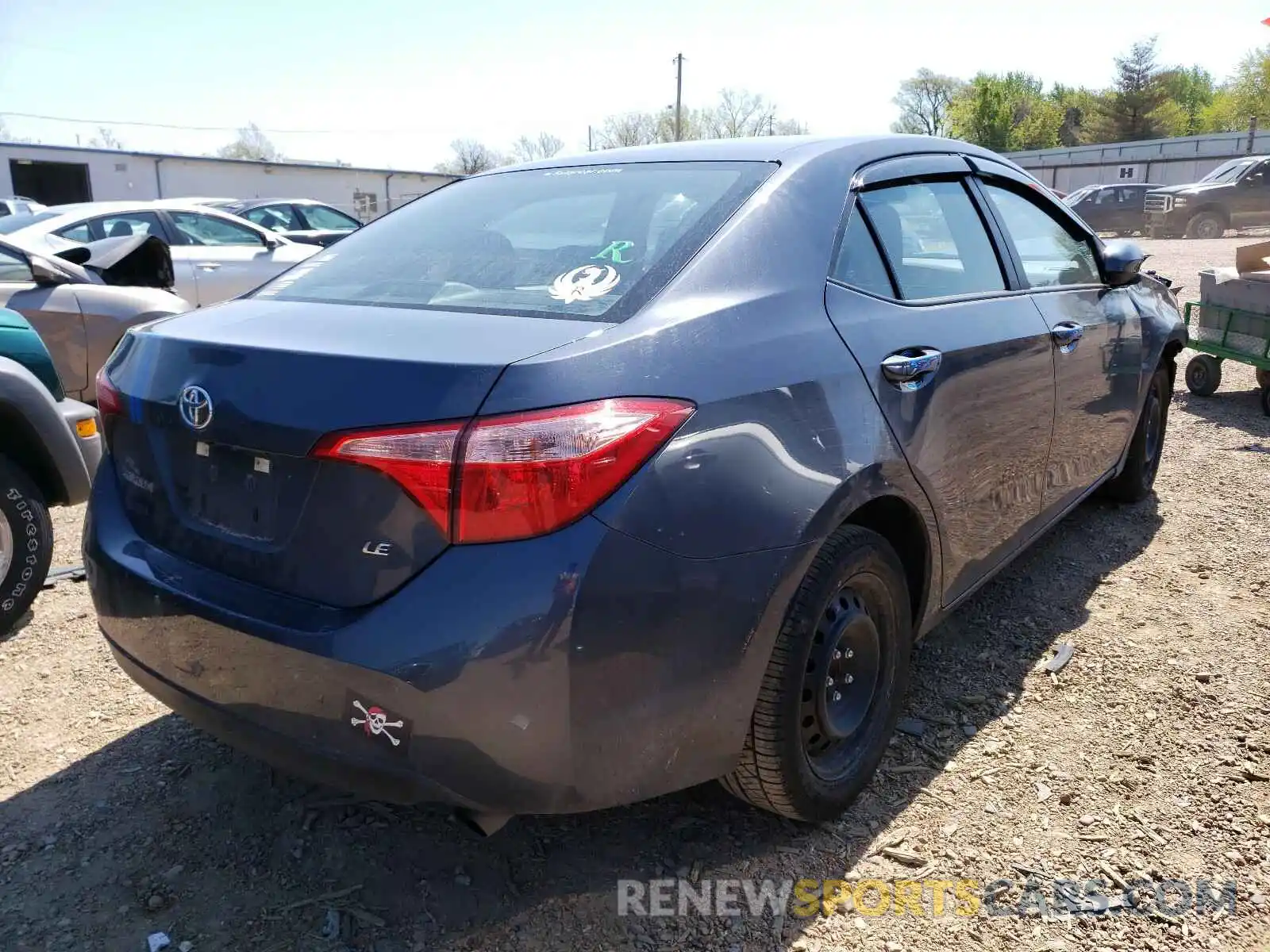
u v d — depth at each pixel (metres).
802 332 2.35
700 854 2.47
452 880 2.38
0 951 2.14
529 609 1.82
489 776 1.90
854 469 2.32
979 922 2.24
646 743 2.02
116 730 3.02
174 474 2.26
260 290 2.75
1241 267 6.81
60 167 29.81
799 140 2.89
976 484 2.95
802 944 2.19
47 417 3.68
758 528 2.09
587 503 1.86
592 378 1.91
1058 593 3.93
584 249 2.45
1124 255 3.95
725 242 2.36
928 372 2.64
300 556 2.00
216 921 2.24
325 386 1.95
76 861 2.43
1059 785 2.72
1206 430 6.40
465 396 1.84
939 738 2.96
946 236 3.10
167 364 2.25
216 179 32.38
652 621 1.94
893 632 2.67
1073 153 49.06
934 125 76.62
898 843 2.50
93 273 6.45
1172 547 4.37
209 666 2.11
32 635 3.64
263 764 2.84
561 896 2.33
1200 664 3.34
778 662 2.22
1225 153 45.25
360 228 3.12
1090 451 3.86
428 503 1.83
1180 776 2.75
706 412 2.04
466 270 2.49
